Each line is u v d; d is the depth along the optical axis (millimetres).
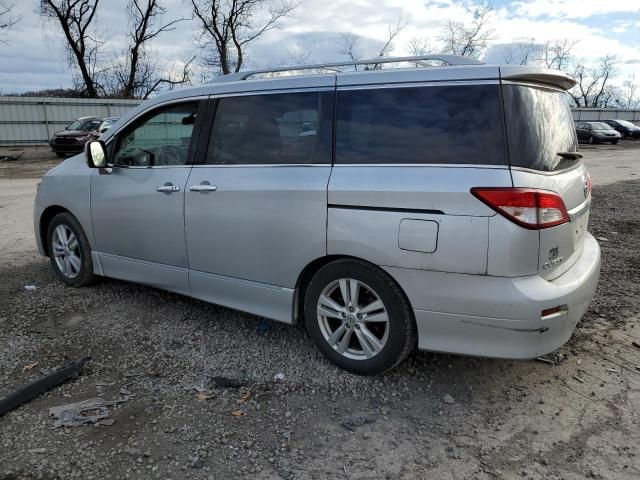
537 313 2762
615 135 32031
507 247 2732
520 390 3195
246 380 3309
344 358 3369
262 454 2605
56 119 28750
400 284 3018
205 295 3959
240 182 3582
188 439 2715
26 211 9547
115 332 4004
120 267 4535
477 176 2793
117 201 4363
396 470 2500
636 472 2475
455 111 2947
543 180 2828
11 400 2998
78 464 2521
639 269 5496
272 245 3471
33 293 4836
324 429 2812
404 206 2941
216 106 3838
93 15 36688
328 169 3248
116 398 3098
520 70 2883
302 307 3611
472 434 2775
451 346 2971
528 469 2502
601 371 3404
